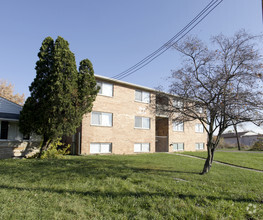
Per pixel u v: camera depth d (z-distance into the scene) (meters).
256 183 8.65
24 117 11.74
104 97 17.23
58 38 12.38
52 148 13.65
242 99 8.25
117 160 13.03
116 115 17.92
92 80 13.48
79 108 12.75
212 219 4.56
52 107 11.49
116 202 5.28
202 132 27.09
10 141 13.25
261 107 8.25
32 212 4.36
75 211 4.52
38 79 11.98
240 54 8.98
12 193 5.51
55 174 7.98
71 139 16.52
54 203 4.91
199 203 5.49
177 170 10.59
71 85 12.22
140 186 6.89
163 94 10.63
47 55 12.26
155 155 17.25
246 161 16.36
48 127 11.82
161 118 22.61
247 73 8.66
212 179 8.84
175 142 23.12
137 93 19.98
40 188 6.07
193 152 22.17
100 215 4.46
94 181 7.16
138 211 4.77
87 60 13.65
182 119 10.50
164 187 6.80
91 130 16.20
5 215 4.09
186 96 9.80
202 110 10.10
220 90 8.85
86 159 12.73
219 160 16.44
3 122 13.18
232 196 6.33
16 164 10.05
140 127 19.83
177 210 4.97
